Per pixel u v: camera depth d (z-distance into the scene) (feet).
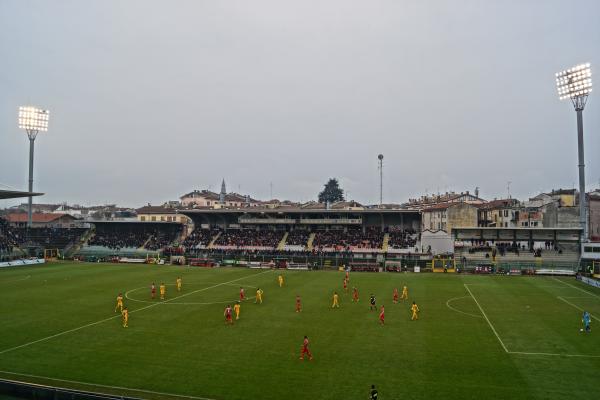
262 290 191.72
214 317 139.54
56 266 287.69
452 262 272.92
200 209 362.33
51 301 165.99
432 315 141.49
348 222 337.72
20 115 347.15
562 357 99.76
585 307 154.81
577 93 251.19
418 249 305.32
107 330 124.16
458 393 80.79
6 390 82.02
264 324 130.21
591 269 240.32
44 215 465.47
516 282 219.20
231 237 352.90
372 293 184.03
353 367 94.02
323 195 640.58
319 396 79.82
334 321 133.59
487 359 98.63
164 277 234.58
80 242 367.04
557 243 273.33
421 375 89.35
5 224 374.63
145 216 447.42
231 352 104.12
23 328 126.62
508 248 281.13
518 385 84.12
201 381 86.94
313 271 267.18
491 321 133.39
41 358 100.89
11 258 312.71
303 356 100.42
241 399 78.79
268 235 351.87
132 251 347.56
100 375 90.43
